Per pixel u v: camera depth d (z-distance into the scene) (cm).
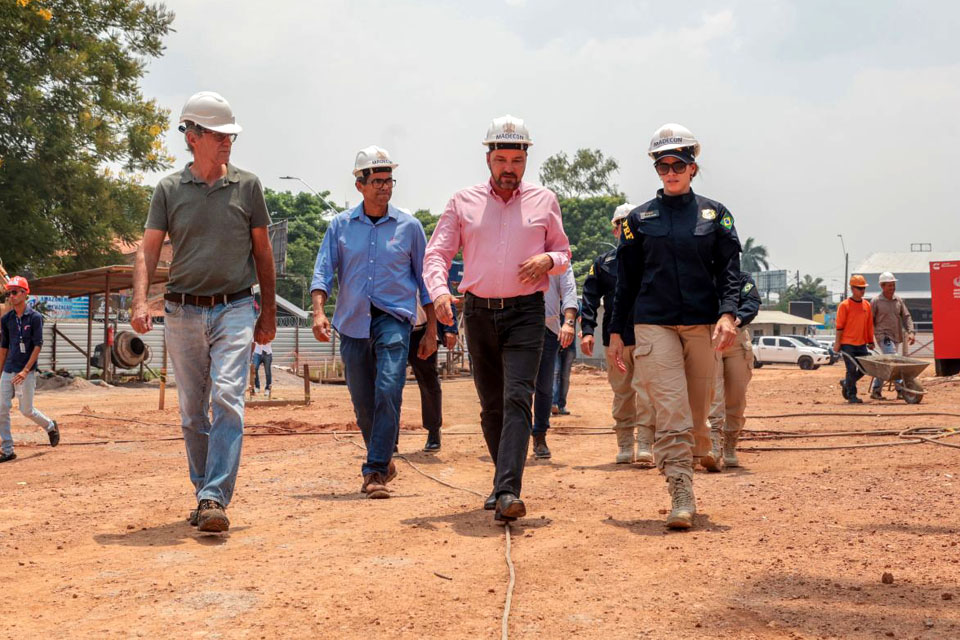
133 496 637
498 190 534
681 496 502
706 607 351
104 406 1753
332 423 1241
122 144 3189
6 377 935
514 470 513
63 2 3062
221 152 512
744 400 748
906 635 316
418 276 684
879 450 830
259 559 432
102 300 4116
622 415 800
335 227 672
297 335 4200
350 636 322
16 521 543
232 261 515
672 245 520
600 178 10044
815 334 8644
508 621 335
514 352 523
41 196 3025
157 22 3238
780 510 545
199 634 325
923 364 1414
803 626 328
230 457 498
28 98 2900
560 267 526
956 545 442
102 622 339
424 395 873
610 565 418
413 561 427
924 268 11862
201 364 521
